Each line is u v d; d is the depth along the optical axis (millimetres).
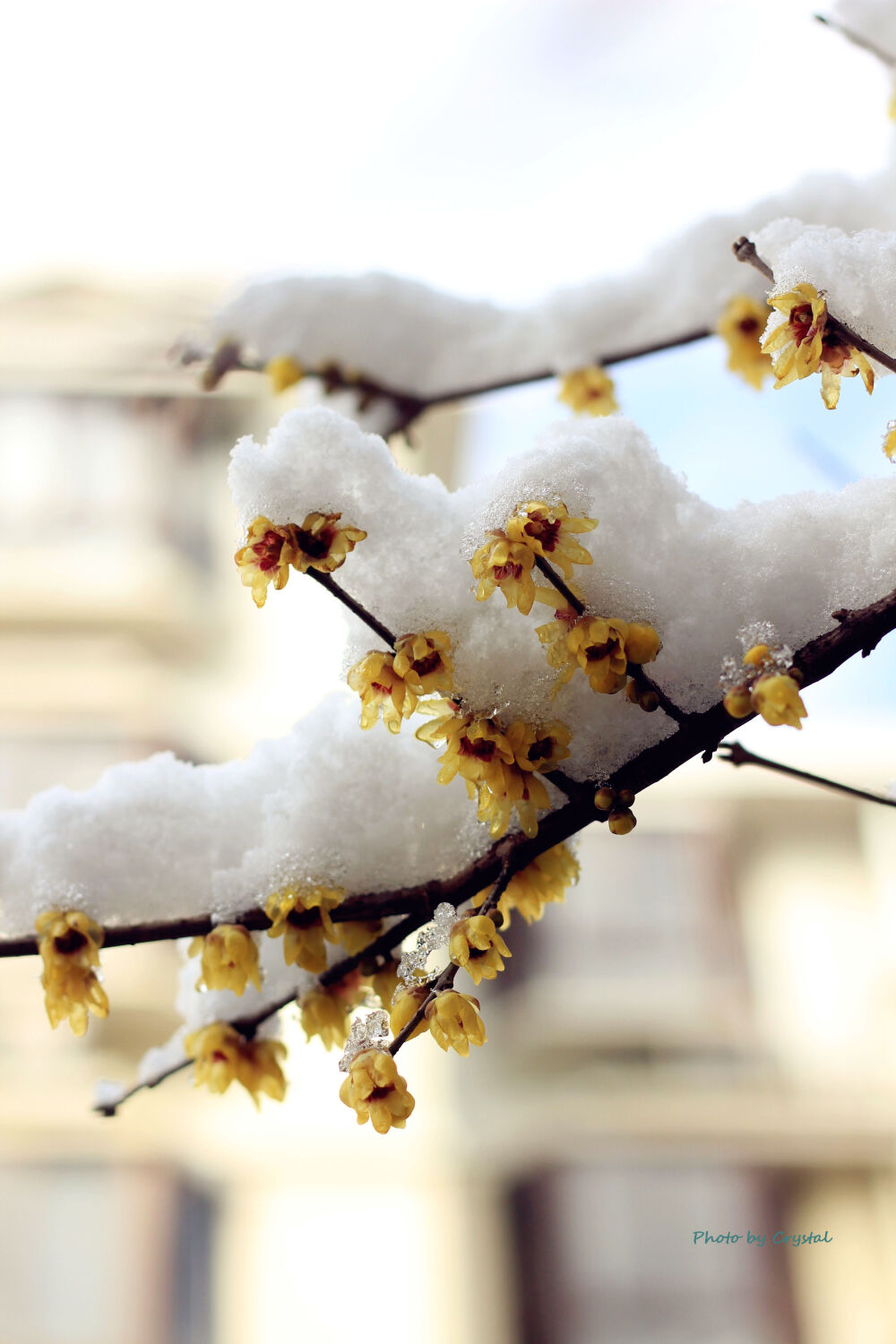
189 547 6887
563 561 756
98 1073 5664
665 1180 5934
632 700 802
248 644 6707
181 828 981
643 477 886
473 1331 5430
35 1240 5352
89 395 7035
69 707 6348
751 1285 5719
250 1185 5605
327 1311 5406
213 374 1744
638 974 6641
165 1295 5332
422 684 778
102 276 7098
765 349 809
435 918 839
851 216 1488
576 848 979
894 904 6719
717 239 1595
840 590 869
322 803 931
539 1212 5766
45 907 923
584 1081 6250
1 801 6137
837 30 1321
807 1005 6582
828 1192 5953
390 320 1767
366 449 833
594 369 1675
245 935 868
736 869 6938
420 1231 5602
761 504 907
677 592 864
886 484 895
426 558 834
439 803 944
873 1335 5598
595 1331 5570
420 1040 6117
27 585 6527
